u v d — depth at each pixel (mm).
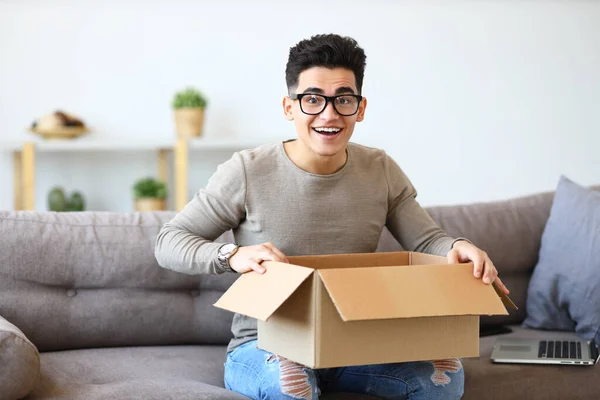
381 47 4145
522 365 1957
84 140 3789
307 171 1773
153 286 2074
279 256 1561
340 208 1792
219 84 4105
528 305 2354
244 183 1753
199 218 1759
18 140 3904
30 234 1994
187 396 1617
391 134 4191
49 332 1979
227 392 1666
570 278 2246
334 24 4121
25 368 1521
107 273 2035
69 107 4016
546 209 2479
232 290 1537
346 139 1710
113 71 4039
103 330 2027
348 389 1746
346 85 1670
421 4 4148
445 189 4242
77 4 3986
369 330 1462
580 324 2213
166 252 1711
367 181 1838
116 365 1865
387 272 1461
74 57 4004
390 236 2232
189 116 3811
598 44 4246
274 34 4109
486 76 4207
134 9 4027
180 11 4059
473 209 2438
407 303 1432
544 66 4230
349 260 1718
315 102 1680
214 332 2109
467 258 1649
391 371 1670
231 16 4086
